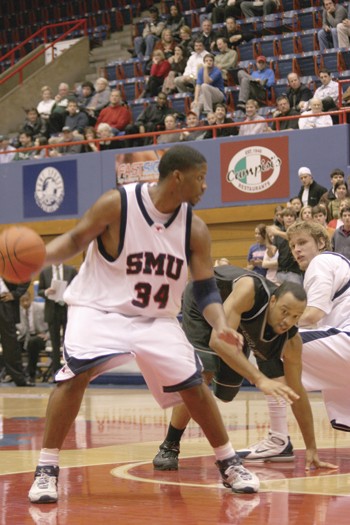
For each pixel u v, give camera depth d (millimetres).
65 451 10922
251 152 26641
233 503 7133
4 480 8602
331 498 7320
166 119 29141
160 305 7453
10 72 42594
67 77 40625
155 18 37594
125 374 23875
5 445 11781
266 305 8719
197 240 7570
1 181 31578
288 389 7277
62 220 30281
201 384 7461
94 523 6352
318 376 9969
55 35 44469
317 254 10305
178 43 35438
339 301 10148
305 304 8648
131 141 30047
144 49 37500
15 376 23719
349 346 9773
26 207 31078
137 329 7375
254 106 27594
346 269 10141
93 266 7551
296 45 32562
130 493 7715
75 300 7543
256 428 13336
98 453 10703
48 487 7270
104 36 42031
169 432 9242
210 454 10469
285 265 20875
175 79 32812
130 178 28922
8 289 23406
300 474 8773
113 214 7359
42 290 24031
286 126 26875
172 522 6359
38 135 34469
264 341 8906
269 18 34188
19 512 6848
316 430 12930
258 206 26562
